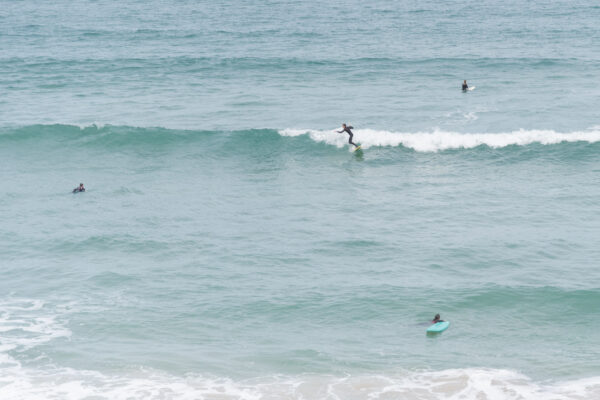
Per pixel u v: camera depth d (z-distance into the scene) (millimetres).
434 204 86125
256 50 193625
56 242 75375
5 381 48469
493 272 66625
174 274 67500
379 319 58656
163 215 83562
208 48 199000
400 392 47250
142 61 176375
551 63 165000
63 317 58625
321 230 78312
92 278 66500
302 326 57719
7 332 55688
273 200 88875
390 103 131000
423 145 106688
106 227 79562
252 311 60094
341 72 159875
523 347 53781
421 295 62406
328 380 48969
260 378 49312
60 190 92812
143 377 49250
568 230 76250
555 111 122312
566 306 59812
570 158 100250
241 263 69875
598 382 47875
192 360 51781
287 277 66688
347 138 108438
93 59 179750
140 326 57250
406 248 72812
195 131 111438
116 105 132625
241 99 135875
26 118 123250
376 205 86312
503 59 171500
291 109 127875
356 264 69375
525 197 87438
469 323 57781
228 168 101625
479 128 113750
